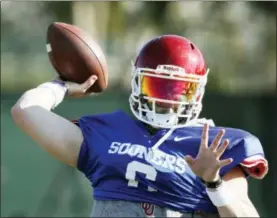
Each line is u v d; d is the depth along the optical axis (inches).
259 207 1130.0
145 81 446.3
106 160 434.3
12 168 1138.0
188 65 445.7
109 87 1706.4
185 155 430.3
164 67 443.2
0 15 1881.2
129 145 435.5
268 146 1149.1
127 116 452.1
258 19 1617.9
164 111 444.8
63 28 504.4
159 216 424.8
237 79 1707.7
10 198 1136.2
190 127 443.5
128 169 428.8
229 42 1689.2
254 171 435.2
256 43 1683.1
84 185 1136.2
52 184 1136.8
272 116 1153.4
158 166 426.6
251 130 1157.7
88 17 1659.7
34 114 448.5
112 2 1617.9
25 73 2043.6
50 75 2062.0
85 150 443.5
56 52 499.2
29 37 2004.2
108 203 432.5
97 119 452.4
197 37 1667.1
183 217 426.3
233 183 430.3
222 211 416.5
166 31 1609.3
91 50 499.8
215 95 1164.5
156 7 1582.2
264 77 1708.9
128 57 1689.2
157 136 437.1
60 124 449.1
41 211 1136.2
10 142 1139.3
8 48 2016.5
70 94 490.3
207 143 423.2
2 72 2010.3
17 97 1144.2
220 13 1624.0
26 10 1889.8
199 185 426.3
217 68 1686.8
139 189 427.2
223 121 1163.3
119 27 1642.5
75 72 495.2
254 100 1159.6
